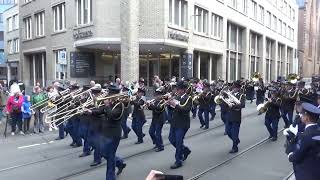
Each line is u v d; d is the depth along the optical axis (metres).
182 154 10.80
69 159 11.56
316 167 5.63
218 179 9.38
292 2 71.44
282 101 16.39
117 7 26.05
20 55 41.47
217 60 37.50
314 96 8.90
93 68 29.69
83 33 27.48
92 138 10.63
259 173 9.94
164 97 11.99
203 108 17.25
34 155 12.17
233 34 42.44
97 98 10.09
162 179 3.07
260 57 52.62
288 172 10.03
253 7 48.12
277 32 60.69
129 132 16.11
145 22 26.47
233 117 12.20
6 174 9.99
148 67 31.39
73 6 28.98
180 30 28.81
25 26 40.38
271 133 14.49
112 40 26.11
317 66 103.81
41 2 35.41
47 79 33.94
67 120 13.12
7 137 15.61
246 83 30.89
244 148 12.94
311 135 5.62
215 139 14.65
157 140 12.47
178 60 30.77
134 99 13.60
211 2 34.34
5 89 25.12
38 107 16.56
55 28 32.94
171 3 28.09
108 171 8.94
